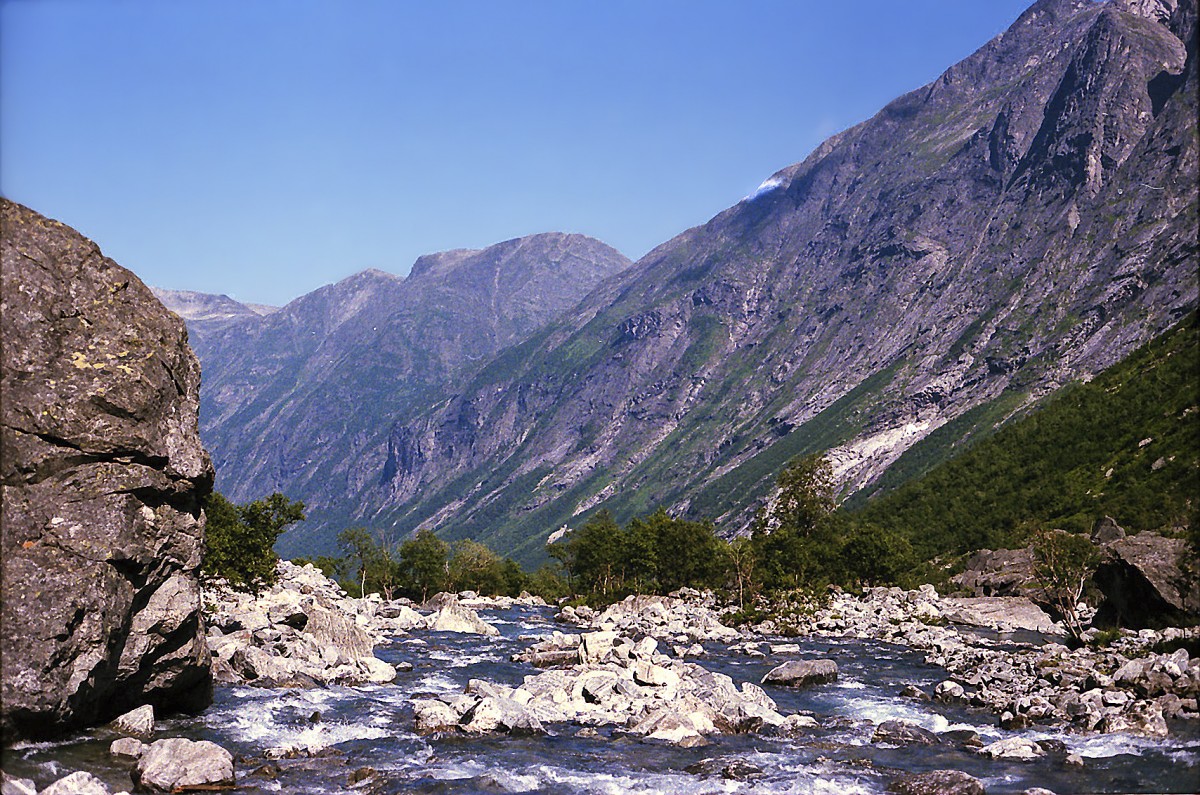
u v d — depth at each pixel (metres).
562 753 35.69
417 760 33.97
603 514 158.50
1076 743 36.78
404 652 68.38
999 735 39.22
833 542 156.50
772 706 45.56
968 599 117.00
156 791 28.41
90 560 32.31
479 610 134.75
